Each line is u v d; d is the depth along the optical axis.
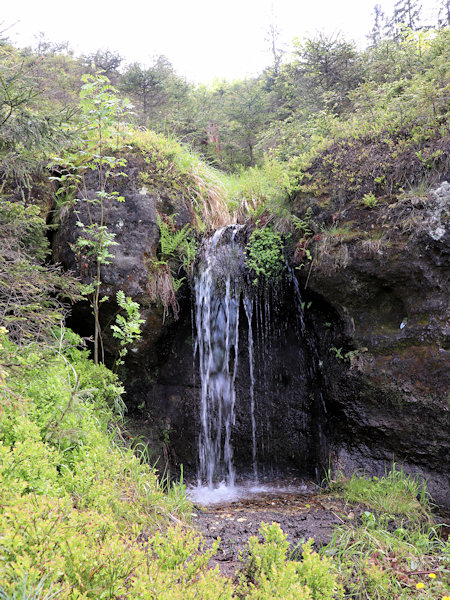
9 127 3.40
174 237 4.90
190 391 5.21
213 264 5.10
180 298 5.05
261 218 5.26
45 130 3.60
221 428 5.20
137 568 1.65
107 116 4.28
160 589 1.51
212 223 5.48
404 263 3.93
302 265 4.57
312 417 4.87
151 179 5.14
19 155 3.73
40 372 3.12
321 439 4.70
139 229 4.76
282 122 9.70
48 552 1.55
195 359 5.21
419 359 3.89
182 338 5.23
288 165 5.28
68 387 3.18
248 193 6.04
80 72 13.73
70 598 1.43
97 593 1.50
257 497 4.42
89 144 4.41
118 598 1.53
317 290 4.46
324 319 4.60
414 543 3.01
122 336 4.20
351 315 4.31
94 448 2.94
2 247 3.52
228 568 2.51
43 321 3.37
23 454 2.27
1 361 2.70
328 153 4.87
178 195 5.26
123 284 4.52
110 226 4.72
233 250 5.14
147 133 6.06
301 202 4.79
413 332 3.94
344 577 2.51
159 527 2.81
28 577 1.39
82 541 1.63
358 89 7.31
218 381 5.20
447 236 3.70
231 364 5.21
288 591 1.70
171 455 5.07
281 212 5.01
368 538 2.98
